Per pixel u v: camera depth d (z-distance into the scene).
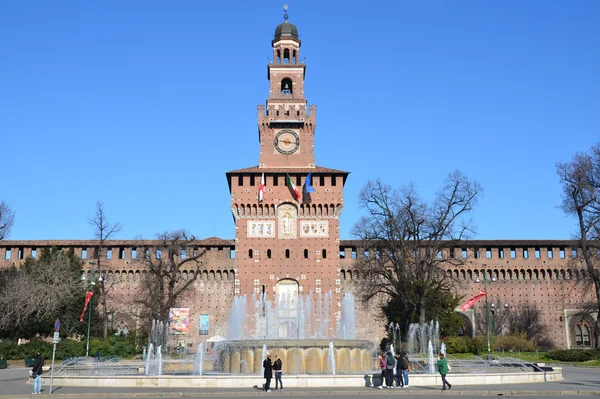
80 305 86.25
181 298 92.38
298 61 99.06
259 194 89.69
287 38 99.06
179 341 87.25
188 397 35.19
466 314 95.25
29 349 69.50
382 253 81.81
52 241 95.31
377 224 79.00
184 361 54.41
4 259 94.69
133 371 52.50
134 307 93.56
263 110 94.81
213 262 94.44
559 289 96.44
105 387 39.88
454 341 73.50
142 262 88.31
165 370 52.53
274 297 87.12
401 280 77.56
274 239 88.88
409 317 77.94
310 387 39.28
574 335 95.06
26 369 60.44
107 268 94.81
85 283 85.56
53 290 79.06
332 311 86.81
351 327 88.81
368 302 93.81
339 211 89.81
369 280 87.19
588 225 75.19
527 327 95.19
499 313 95.44
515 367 51.62
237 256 88.12
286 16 101.25
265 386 37.53
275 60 98.56
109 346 72.81
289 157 93.44
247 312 86.44
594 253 82.38
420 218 78.38
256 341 45.72
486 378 41.66
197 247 95.06
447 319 78.19
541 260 97.12
